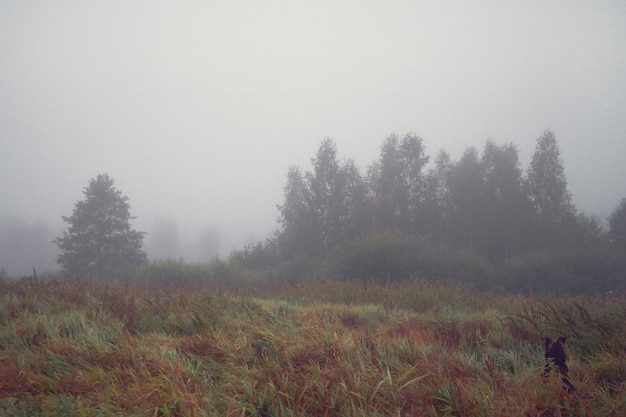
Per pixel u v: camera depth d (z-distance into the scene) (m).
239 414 4.05
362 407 4.09
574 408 4.02
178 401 4.02
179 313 7.57
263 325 6.97
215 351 5.65
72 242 30.31
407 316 8.59
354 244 21.67
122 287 11.09
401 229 29.47
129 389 4.31
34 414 3.88
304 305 10.33
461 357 5.42
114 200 31.66
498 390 4.50
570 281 20.38
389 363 5.22
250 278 21.75
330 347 5.68
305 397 4.23
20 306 7.87
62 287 9.74
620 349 5.57
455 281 19.48
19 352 5.40
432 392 4.28
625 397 4.03
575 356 5.76
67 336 6.23
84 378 4.59
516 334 6.76
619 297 12.34
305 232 29.92
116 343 5.81
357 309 9.19
